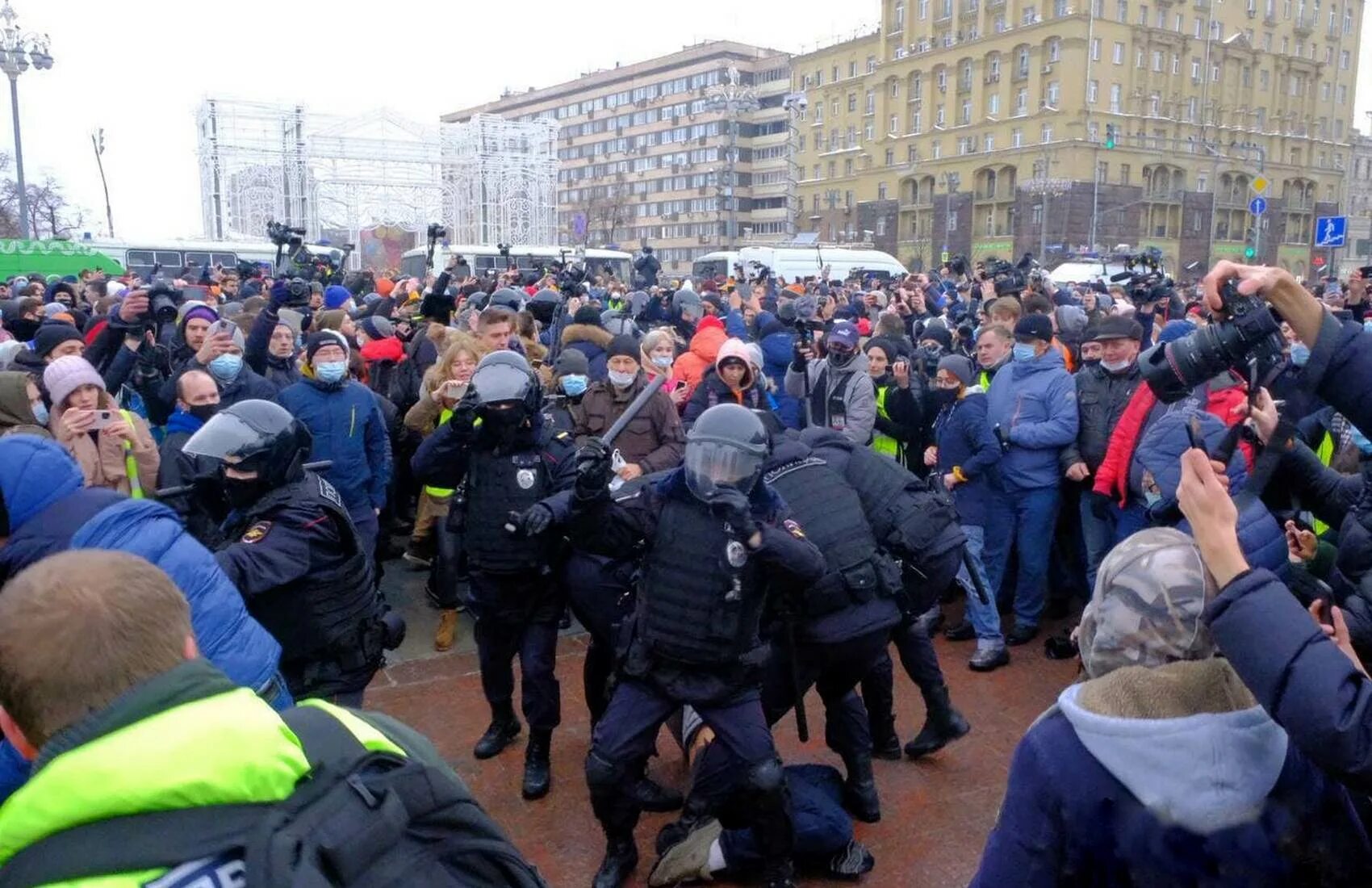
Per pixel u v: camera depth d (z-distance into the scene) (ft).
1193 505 4.65
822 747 14.14
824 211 257.14
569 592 12.43
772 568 9.59
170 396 16.80
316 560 9.18
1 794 5.95
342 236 140.97
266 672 7.41
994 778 13.19
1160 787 4.31
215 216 132.57
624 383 16.57
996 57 209.36
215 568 7.35
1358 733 3.98
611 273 84.84
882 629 10.99
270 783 3.64
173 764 3.50
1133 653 4.65
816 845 10.82
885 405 20.34
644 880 11.02
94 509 7.26
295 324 23.44
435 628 18.65
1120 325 16.70
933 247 224.53
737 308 38.60
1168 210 210.38
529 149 156.25
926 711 14.78
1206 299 5.97
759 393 17.13
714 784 10.48
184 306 19.85
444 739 14.37
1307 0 226.58
